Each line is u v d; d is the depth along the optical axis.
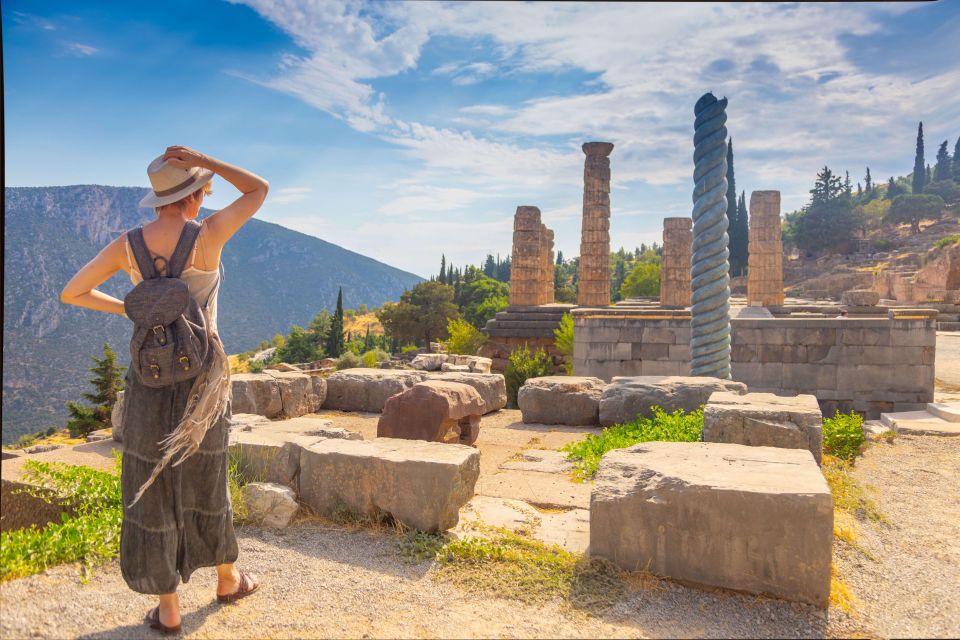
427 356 12.79
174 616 2.93
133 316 2.71
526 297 27.89
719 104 8.82
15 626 2.91
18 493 4.68
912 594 3.49
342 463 4.44
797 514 3.27
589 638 2.89
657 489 3.55
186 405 2.84
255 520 4.41
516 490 5.56
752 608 3.23
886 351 12.87
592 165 26.12
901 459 7.23
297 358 89.81
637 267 82.50
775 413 5.77
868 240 60.81
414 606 3.22
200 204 3.10
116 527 3.96
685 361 14.20
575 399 9.25
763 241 28.47
